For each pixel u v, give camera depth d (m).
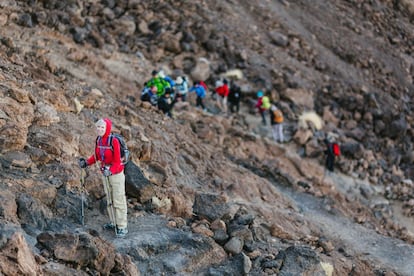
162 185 10.33
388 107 27.22
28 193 7.50
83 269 6.50
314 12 33.09
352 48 31.05
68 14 22.06
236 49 25.73
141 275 7.30
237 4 30.14
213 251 8.31
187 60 24.23
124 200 7.76
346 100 26.03
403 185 22.12
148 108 15.96
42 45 18.36
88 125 11.11
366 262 11.03
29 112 9.29
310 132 21.97
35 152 8.41
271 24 29.75
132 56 22.36
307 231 12.31
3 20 18.72
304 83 25.94
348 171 21.16
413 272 11.38
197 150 14.14
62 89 12.55
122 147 7.64
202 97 20.62
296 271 8.30
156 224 8.63
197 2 28.30
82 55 18.80
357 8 35.25
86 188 8.58
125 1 25.72
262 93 22.06
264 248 9.20
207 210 9.70
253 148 18.91
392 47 33.19
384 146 25.06
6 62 12.45
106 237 7.70
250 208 11.84
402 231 16.39
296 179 17.62
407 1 37.03
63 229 7.32
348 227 14.02
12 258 5.52
